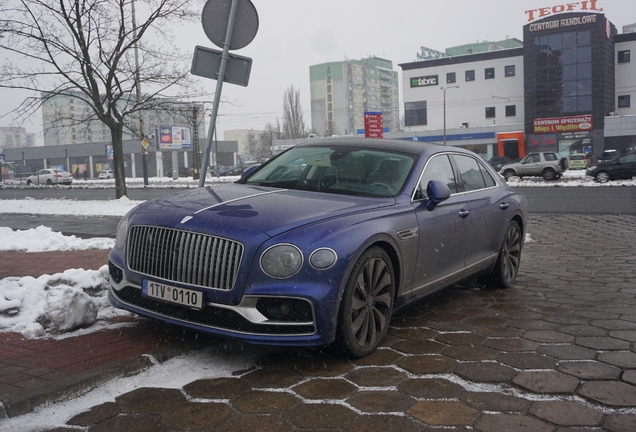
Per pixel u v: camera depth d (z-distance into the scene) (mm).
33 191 34531
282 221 3328
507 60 63625
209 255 3270
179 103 18688
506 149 59938
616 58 59219
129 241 3645
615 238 8914
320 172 4352
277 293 3129
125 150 77000
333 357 3531
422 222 4020
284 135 95562
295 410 2773
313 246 3203
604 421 2645
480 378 3172
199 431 2561
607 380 3133
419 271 4047
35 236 8406
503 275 5422
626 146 55469
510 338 3916
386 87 148875
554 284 5723
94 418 2662
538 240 8867
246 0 6070
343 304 3297
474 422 2641
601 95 55781
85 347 3543
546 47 57312
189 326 3318
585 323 4281
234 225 3285
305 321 3184
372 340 3551
